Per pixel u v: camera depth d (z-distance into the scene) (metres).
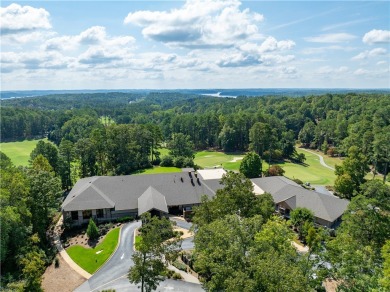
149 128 127.94
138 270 37.44
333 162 134.38
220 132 163.88
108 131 112.25
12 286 37.12
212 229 35.84
